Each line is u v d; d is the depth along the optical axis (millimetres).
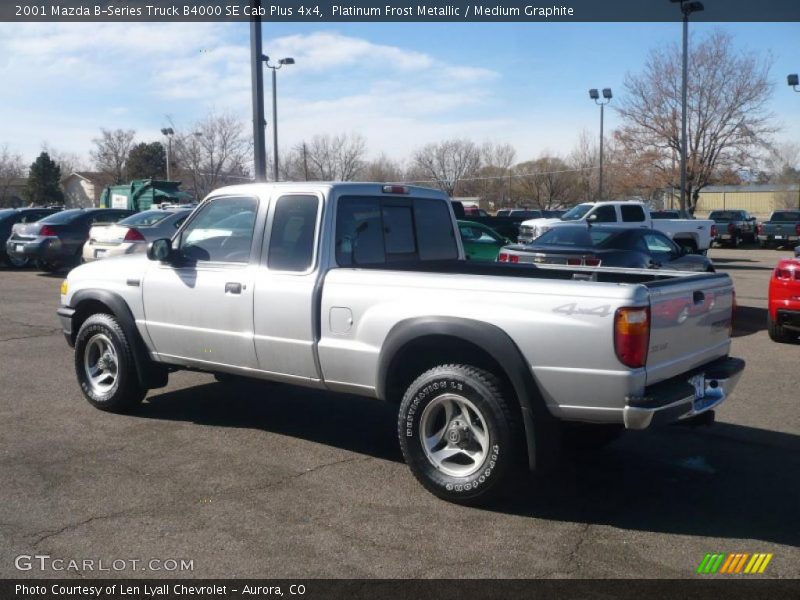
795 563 4203
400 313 5059
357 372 5309
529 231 22344
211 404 7211
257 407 7145
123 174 58531
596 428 5891
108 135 58812
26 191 64688
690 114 42812
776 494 5199
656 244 12859
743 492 5230
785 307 10203
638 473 5586
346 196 5727
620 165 46062
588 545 4387
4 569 3998
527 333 4621
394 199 6230
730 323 5590
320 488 5172
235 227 6020
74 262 18062
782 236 34438
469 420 4895
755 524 4707
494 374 4906
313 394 7652
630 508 4938
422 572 4031
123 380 6637
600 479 5449
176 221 15641
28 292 15266
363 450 5980
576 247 11930
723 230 36250
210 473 5410
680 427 6688
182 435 6273
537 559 4199
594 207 22766
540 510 4879
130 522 4574
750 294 16594
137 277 6508
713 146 43125
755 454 6016
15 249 18031
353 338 5297
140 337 6582
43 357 9133
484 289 4801
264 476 5375
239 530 4492
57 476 5297
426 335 4941
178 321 6250
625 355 4422
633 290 4438
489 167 60125
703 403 5055
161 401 7273
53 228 17781
